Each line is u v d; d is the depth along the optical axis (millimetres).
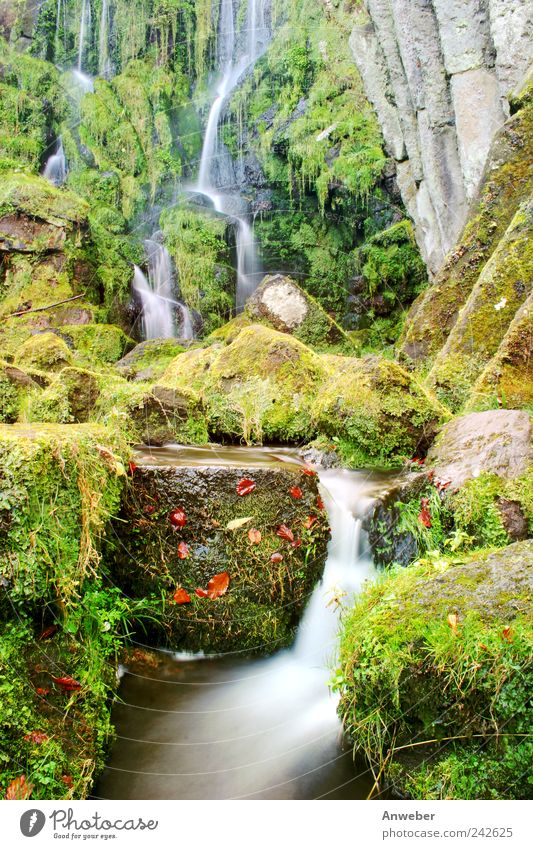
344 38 11203
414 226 9938
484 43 7816
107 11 14805
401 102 9375
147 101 14078
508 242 5176
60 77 14688
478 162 7910
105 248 12156
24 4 14938
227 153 13352
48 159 14227
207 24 14281
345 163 10516
